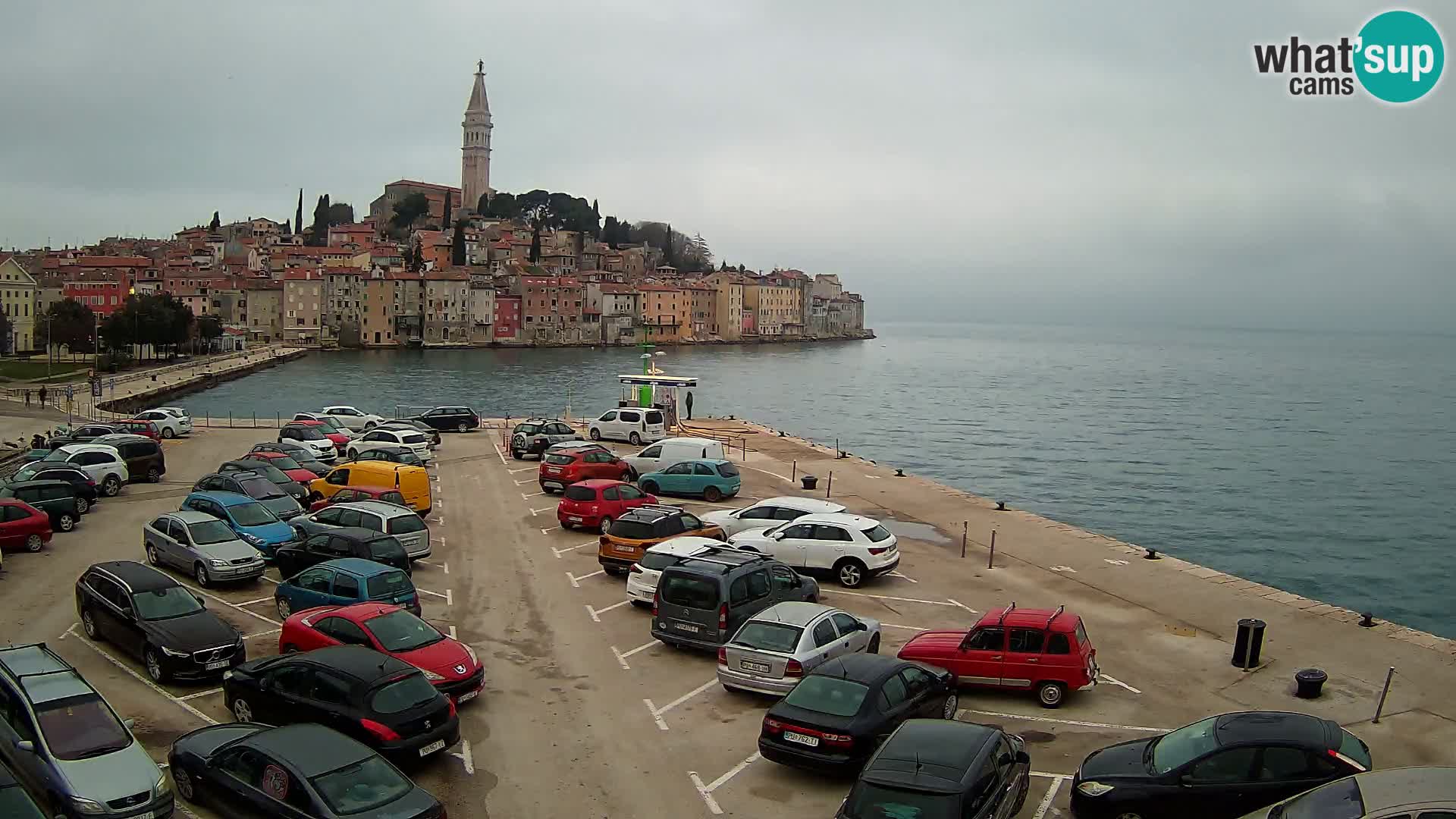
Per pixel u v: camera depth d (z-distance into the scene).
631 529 27.86
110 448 40.50
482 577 28.09
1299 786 13.09
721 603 20.88
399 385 141.00
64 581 26.42
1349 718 18.47
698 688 19.77
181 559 26.62
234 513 29.00
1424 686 20.17
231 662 19.59
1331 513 67.75
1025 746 16.75
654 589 24.25
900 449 96.06
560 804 14.91
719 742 17.22
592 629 23.48
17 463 45.97
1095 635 23.36
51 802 13.47
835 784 15.65
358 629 18.53
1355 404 152.12
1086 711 18.72
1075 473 82.94
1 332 154.38
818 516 28.67
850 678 15.95
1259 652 21.11
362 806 12.34
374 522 28.12
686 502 39.38
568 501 34.16
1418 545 58.50
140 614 19.91
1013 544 32.78
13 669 15.29
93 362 137.88
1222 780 13.35
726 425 67.50
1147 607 25.77
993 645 19.16
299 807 12.52
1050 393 167.00
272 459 41.19
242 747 13.50
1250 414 135.38
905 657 19.69
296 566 26.22
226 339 185.12
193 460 49.94
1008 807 13.12
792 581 23.02
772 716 15.61
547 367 181.38
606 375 163.25
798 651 18.28
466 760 16.36
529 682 19.95
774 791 15.41
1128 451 96.81
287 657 16.75
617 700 19.08
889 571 28.00
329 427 55.47
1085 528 61.81
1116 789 13.71
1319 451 98.69
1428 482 81.00
